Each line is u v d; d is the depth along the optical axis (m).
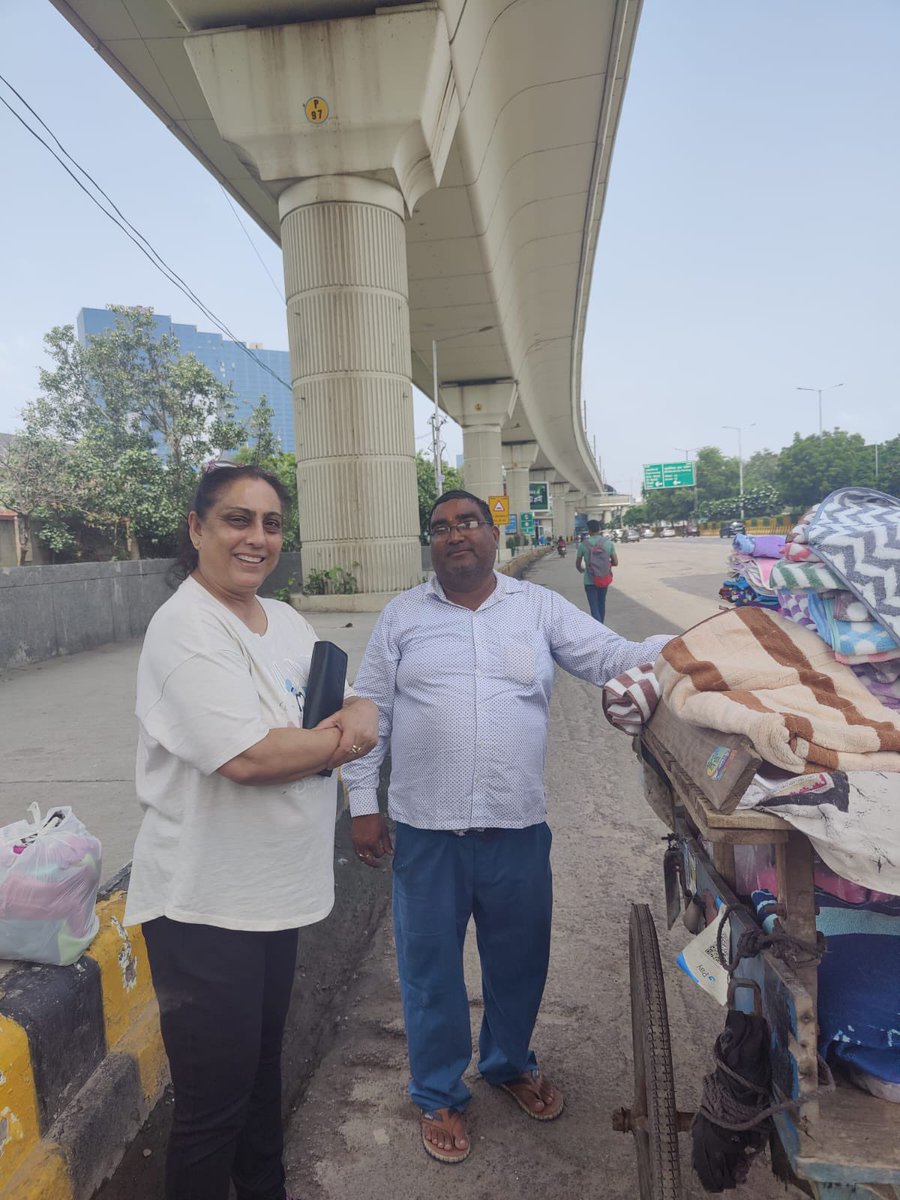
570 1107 2.61
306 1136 2.53
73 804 4.46
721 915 1.83
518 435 50.78
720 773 1.52
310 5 11.77
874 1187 1.43
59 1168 2.10
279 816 1.80
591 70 14.38
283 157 13.08
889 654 1.66
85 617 10.81
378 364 13.98
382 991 3.35
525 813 2.40
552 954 3.47
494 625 2.44
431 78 12.10
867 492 2.03
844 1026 1.58
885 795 1.43
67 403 22.86
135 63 13.47
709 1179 1.68
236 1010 1.78
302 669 1.98
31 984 2.28
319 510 14.44
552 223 21.03
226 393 23.50
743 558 2.08
